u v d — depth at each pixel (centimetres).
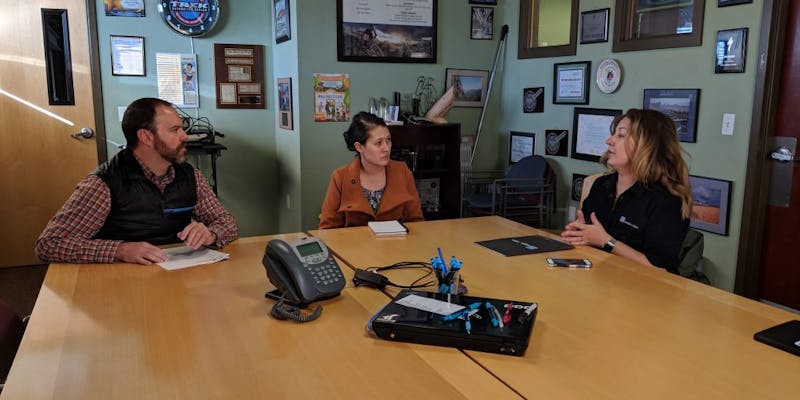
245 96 460
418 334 125
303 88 399
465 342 122
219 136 440
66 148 421
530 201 420
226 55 450
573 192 409
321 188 416
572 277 174
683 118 325
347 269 181
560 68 410
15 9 397
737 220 304
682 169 205
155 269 178
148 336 128
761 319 141
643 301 154
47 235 185
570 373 112
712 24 307
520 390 105
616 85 365
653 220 203
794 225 295
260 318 140
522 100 450
